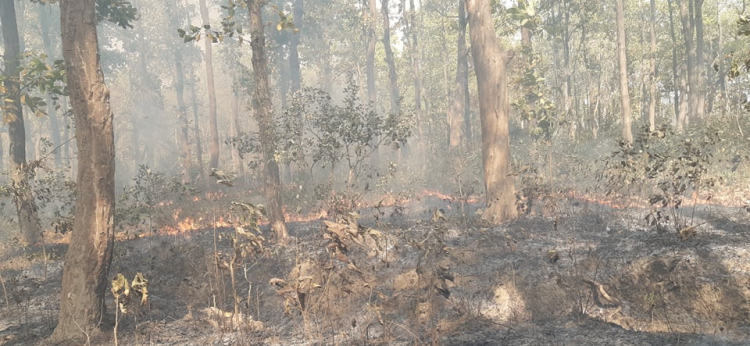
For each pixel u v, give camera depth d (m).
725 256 6.92
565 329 5.62
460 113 27.17
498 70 11.33
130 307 6.75
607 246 8.07
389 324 5.77
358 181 17.70
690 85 25.45
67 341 5.73
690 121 24.91
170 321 6.57
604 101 31.66
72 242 5.96
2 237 13.23
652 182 12.60
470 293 6.86
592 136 24.12
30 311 7.15
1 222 14.15
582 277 6.86
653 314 6.19
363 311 6.37
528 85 18.42
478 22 11.49
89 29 5.86
